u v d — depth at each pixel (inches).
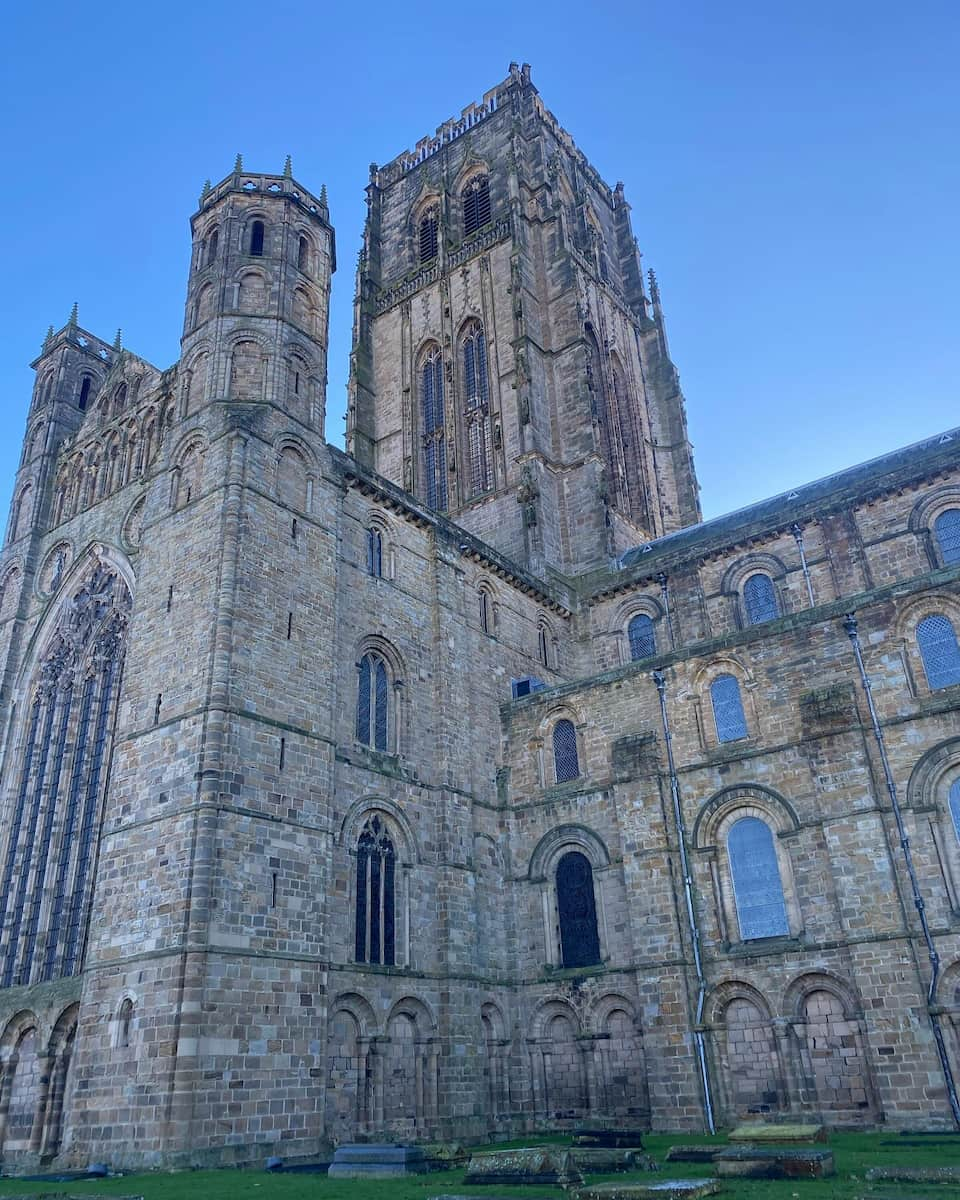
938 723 1702.8
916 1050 1535.4
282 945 1571.1
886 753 1742.1
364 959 1764.3
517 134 3892.7
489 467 3378.4
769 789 1857.8
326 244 2354.8
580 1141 1302.9
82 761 2071.9
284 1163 1401.3
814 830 1779.0
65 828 2030.0
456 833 2053.4
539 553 2947.8
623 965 1936.5
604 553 3004.4
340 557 2030.0
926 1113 1501.0
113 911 1592.0
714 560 2615.7
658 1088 1763.0
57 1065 1690.5
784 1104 1667.1
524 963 2080.5
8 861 2098.9
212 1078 1396.4
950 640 1764.3
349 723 1908.2
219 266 2167.8
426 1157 1254.3
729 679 2007.9
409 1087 1755.7
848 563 2351.1
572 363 3368.6
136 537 2181.3
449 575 2329.0
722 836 1899.6
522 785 2246.6
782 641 1942.7
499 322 3531.0
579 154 4483.3
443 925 1937.7
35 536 2472.9
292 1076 1508.4
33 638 2324.1
